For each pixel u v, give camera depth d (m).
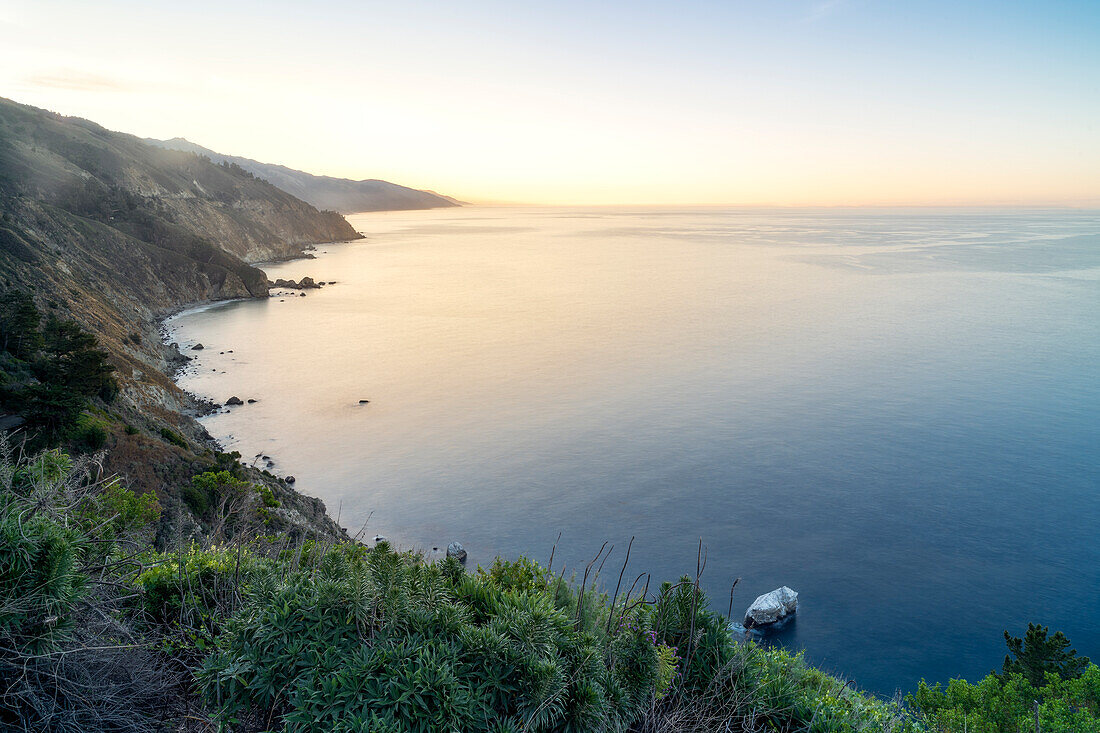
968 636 46.06
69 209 173.75
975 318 159.75
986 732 20.06
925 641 45.47
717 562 54.44
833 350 127.12
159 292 160.00
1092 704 21.20
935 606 49.22
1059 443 80.12
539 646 7.33
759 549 56.56
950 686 22.98
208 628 8.52
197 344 125.69
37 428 36.53
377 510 61.66
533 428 84.12
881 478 70.44
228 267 186.50
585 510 62.72
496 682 6.98
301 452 74.50
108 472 37.03
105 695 6.85
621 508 63.22
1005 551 56.69
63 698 6.76
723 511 63.00
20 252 103.94
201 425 80.12
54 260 113.31
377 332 143.12
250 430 80.94
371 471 70.06
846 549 56.69
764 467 72.94
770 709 8.47
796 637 45.66
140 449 42.12
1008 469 72.81
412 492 65.56
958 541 58.16
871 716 9.35
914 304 180.88
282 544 10.99
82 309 97.44
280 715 6.96
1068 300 186.50
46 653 6.48
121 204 187.62
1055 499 66.00
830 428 85.06
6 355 56.50
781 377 108.31
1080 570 54.03
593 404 94.19
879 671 42.53
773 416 89.50
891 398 97.25
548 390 100.94
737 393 99.75
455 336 140.00
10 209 131.62
